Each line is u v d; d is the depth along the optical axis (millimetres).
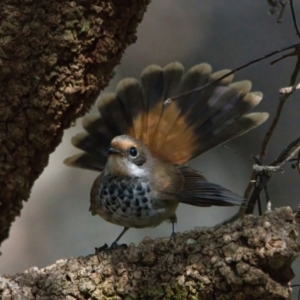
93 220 15398
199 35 15602
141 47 15453
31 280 7168
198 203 9156
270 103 14898
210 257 6488
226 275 6266
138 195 9070
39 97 7844
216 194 8883
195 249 6598
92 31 7863
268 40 15266
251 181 8359
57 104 7961
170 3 15844
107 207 9203
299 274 13086
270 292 6113
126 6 8062
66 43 7730
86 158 10562
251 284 6156
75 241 15109
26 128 7992
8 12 7562
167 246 6848
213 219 15453
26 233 15070
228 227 6590
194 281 6484
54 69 7820
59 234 15188
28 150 8102
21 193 8398
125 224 9320
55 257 14891
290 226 6227
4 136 7902
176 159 10211
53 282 7031
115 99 10453
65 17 7691
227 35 15516
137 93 10367
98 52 8039
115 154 9055
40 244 15000
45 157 8391
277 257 6086
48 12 7656
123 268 6906
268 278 6141
